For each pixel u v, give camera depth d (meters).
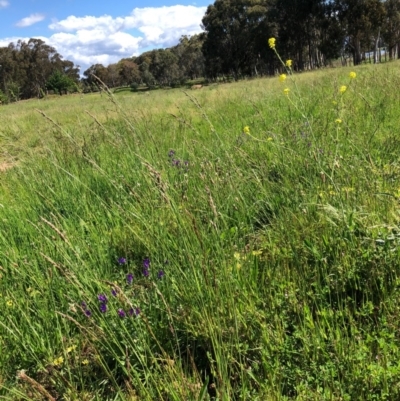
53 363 2.15
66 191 4.09
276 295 2.32
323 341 2.00
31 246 3.15
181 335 2.22
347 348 1.93
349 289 2.36
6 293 2.67
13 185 4.91
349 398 1.70
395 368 1.76
